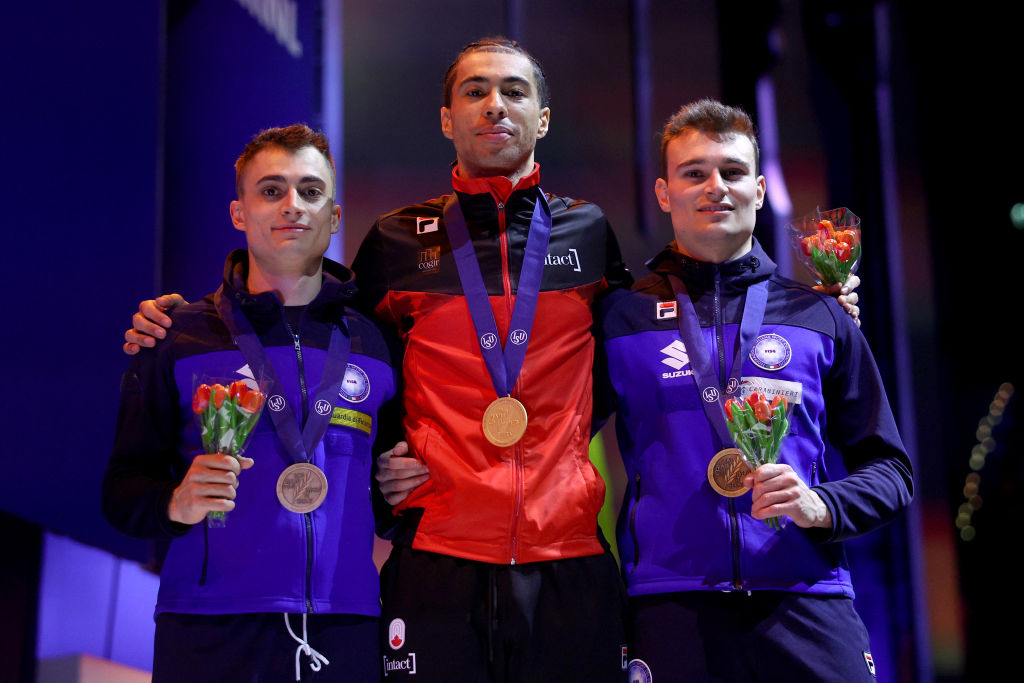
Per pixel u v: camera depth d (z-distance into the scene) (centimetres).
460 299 269
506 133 275
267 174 257
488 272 273
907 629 573
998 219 672
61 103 338
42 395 320
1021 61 661
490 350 263
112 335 349
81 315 337
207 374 249
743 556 241
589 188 555
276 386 250
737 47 592
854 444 261
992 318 680
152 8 380
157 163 375
